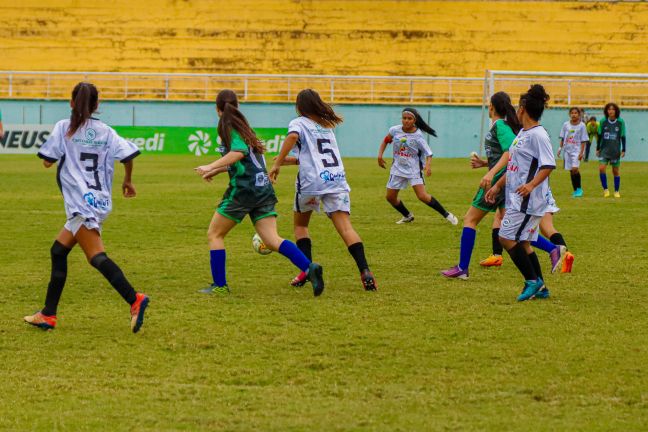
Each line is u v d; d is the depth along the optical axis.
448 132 117.94
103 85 124.75
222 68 128.62
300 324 22.17
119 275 20.91
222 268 26.03
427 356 19.31
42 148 21.05
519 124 29.16
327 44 129.62
